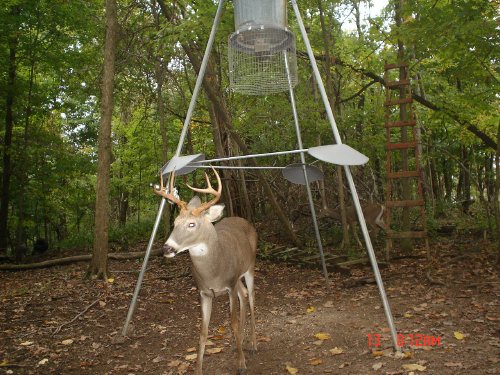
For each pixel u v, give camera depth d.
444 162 19.52
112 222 21.41
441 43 8.32
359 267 8.83
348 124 11.81
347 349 4.70
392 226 11.67
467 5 7.76
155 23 10.48
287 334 5.34
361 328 5.30
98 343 5.39
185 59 11.88
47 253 13.90
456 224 12.53
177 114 13.40
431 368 4.04
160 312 6.59
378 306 6.17
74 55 12.95
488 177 15.19
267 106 11.65
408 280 7.48
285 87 6.14
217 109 10.12
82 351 5.16
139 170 20.41
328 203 13.51
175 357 4.90
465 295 6.25
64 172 15.51
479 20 7.61
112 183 20.42
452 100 10.54
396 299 6.45
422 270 8.06
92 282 8.32
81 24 12.59
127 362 4.83
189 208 4.19
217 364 4.65
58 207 18.97
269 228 13.36
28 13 12.61
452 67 9.84
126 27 11.16
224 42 10.02
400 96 9.94
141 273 5.62
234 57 5.98
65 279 8.95
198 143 16.47
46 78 16.61
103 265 8.62
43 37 13.81
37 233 19.62
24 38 12.88
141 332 5.75
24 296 7.68
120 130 19.77
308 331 5.37
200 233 4.08
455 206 16.20
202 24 8.89
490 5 8.09
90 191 18.58
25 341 5.48
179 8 11.13
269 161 13.03
